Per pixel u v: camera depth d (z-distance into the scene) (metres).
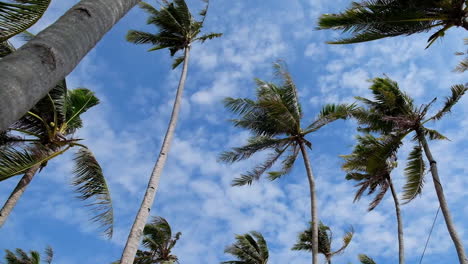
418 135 15.45
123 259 9.32
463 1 11.79
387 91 16.78
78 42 2.36
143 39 17.52
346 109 16.66
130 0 3.06
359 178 19.77
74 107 14.08
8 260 23.92
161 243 25.03
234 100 17.00
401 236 18.16
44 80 2.08
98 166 10.91
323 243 25.55
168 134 13.08
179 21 17.44
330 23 12.87
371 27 12.73
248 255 25.69
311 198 16.11
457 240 12.34
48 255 21.84
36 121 12.51
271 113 16.53
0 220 11.11
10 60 1.98
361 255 21.81
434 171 14.16
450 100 15.26
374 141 15.93
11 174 9.38
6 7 4.37
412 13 12.13
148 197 10.83
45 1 4.50
